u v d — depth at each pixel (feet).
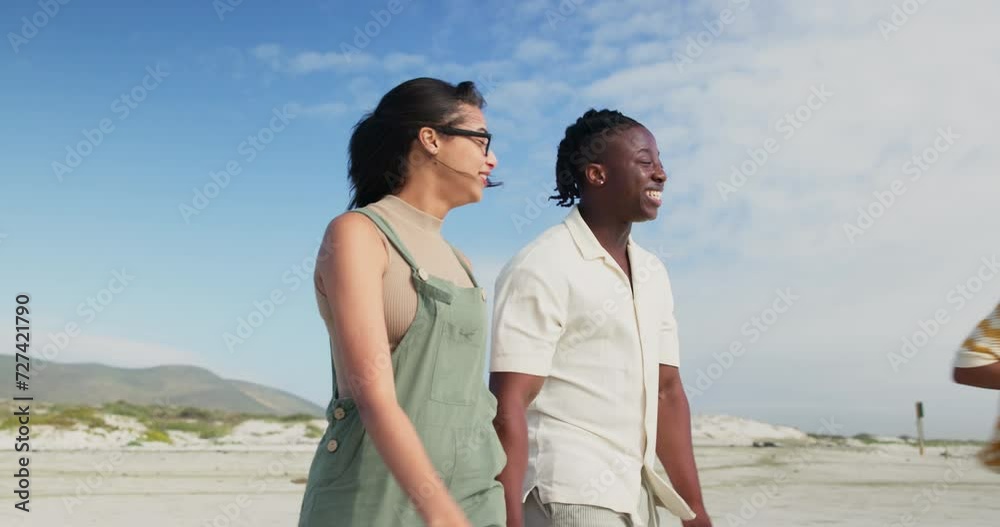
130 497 28.04
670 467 10.71
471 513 6.51
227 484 33.37
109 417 68.03
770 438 77.00
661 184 10.19
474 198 7.06
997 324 8.33
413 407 6.24
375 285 6.09
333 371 6.40
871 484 36.01
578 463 9.33
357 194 7.20
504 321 9.45
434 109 6.89
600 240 10.11
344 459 6.05
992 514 25.73
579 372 9.64
